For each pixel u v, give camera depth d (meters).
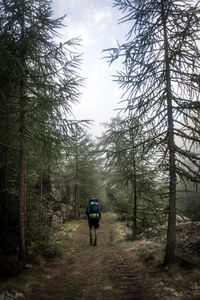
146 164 7.57
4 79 4.73
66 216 15.10
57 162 6.17
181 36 4.66
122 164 6.72
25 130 5.32
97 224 8.74
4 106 4.87
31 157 6.70
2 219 6.01
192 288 3.50
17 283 3.86
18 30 5.00
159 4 4.86
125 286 4.00
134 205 8.91
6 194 6.29
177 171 4.91
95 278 4.60
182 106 4.71
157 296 3.41
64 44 5.09
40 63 5.19
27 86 5.25
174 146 4.88
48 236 6.71
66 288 3.98
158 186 6.67
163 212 5.80
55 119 5.18
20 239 4.96
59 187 14.24
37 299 3.40
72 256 6.69
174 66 4.87
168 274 4.24
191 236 6.86
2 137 5.20
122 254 6.70
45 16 4.96
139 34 4.91
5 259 5.06
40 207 7.47
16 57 4.41
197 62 4.57
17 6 4.85
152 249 6.43
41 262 5.52
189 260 4.69
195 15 4.20
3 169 6.35
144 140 5.74
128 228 11.12
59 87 5.29
